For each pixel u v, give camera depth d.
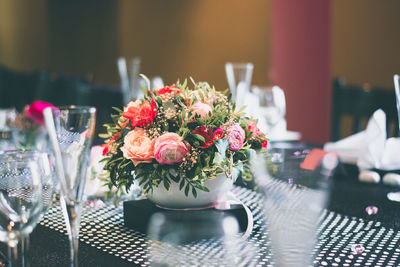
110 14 6.72
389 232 1.15
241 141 1.15
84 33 7.06
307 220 1.24
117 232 1.18
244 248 1.07
